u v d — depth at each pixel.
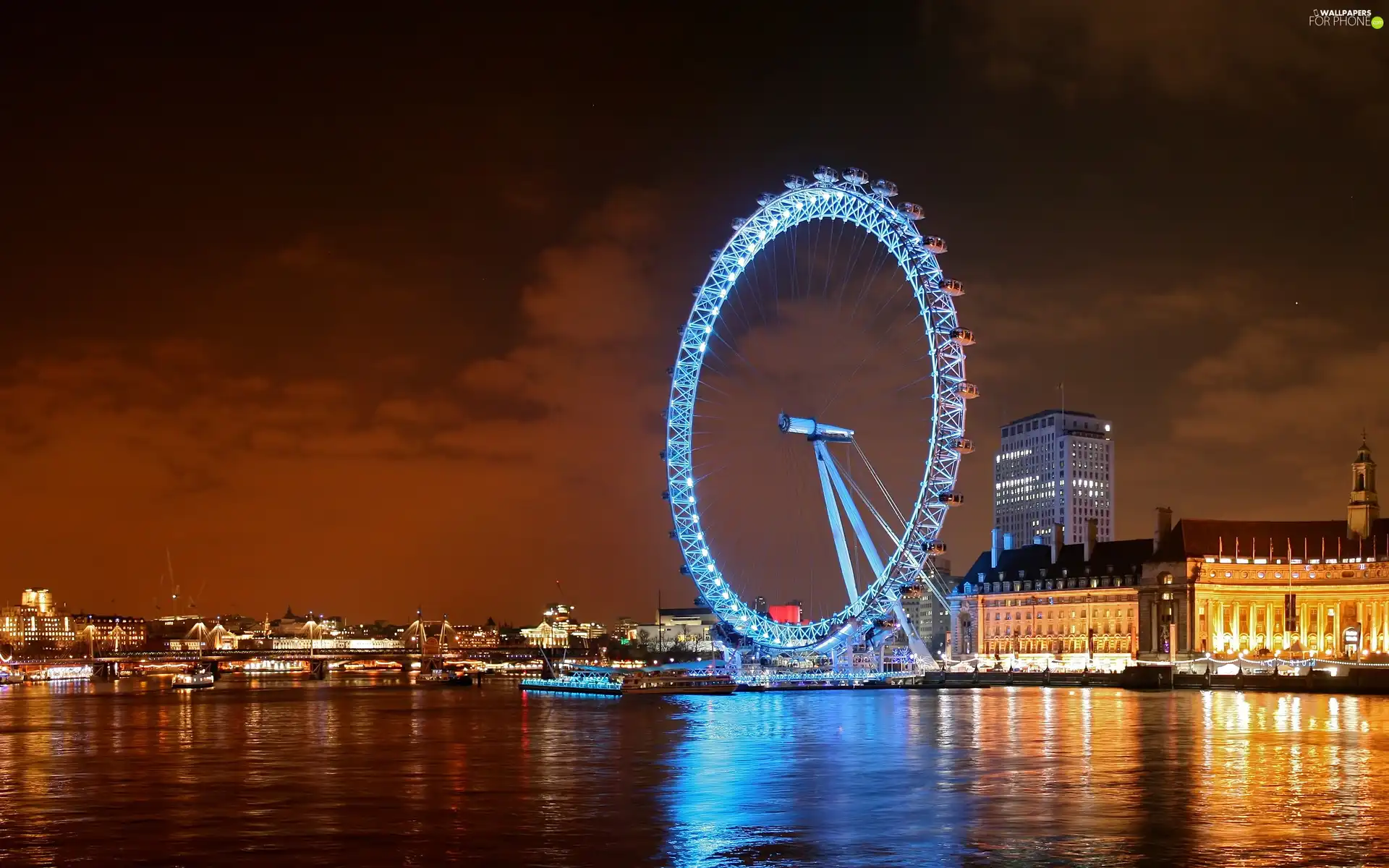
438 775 113.12
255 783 108.56
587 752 132.25
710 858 75.38
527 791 102.00
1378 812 88.19
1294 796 95.12
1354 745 132.25
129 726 186.38
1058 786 101.44
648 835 82.06
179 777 113.44
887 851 76.94
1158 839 79.12
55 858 76.19
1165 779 105.12
